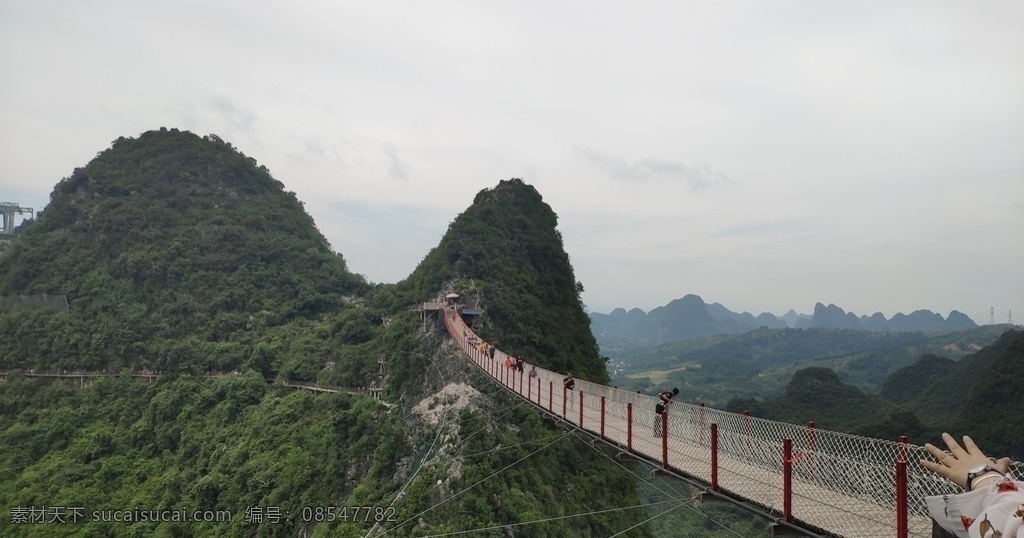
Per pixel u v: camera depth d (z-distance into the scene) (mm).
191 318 88125
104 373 79250
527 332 61938
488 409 49375
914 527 8391
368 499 47281
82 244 94062
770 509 11508
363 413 58500
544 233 76688
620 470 48906
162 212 100188
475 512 40375
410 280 79625
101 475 62875
